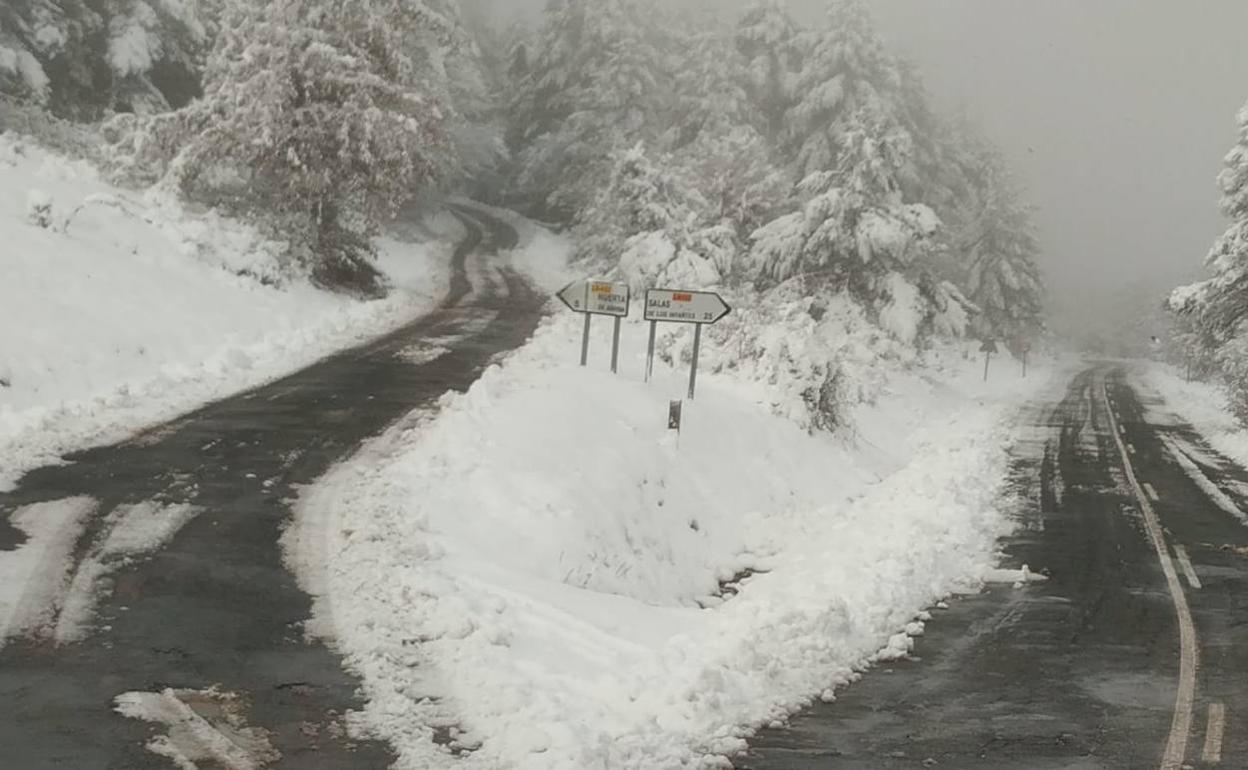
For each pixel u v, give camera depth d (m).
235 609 6.95
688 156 37.94
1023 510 15.01
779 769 5.48
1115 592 10.14
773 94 44.19
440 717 5.66
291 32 24.17
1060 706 6.70
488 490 10.29
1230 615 9.33
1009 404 34.28
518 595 7.96
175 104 35.78
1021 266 56.38
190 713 5.39
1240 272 26.27
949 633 8.53
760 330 19.11
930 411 29.53
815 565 11.07
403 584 7.64
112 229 19.61
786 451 16.03
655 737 5.63
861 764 5.59
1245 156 26.41
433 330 22.02
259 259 22.59
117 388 13.05
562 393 13.68
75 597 6.88
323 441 11.77
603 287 16.00
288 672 6.04
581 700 6.13
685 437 14.15
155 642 6.29
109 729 5.11
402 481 10.25
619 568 10.00
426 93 37.78
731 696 6.40
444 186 52.28
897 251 29.33
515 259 41.03
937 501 14.39
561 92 53.84
